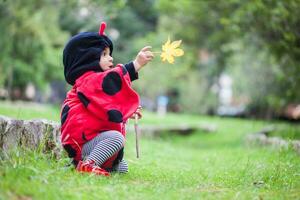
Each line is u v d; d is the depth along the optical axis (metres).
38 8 23.83
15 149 6.02
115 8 17.12
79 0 17.56
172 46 6.44
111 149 6.27
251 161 9.79
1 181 4.87
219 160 10.74
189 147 16.80
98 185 5.48
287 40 14.83
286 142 11.96
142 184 5.87
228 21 16.44
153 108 43.28
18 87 29.11
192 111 40.12
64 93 39.16
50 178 5.34
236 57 27.16
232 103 40.38
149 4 40.78
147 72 37.28
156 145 14.05
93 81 6.38
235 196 5.40
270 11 14.47
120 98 6.37
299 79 16.86
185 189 5.74
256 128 23.14
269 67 26.05
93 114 6.36
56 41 26.61
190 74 37.88
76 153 6.46
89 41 6.65
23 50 24.81
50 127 6.74
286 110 28.80
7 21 23.08
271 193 5.69
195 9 20.14
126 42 39.56
